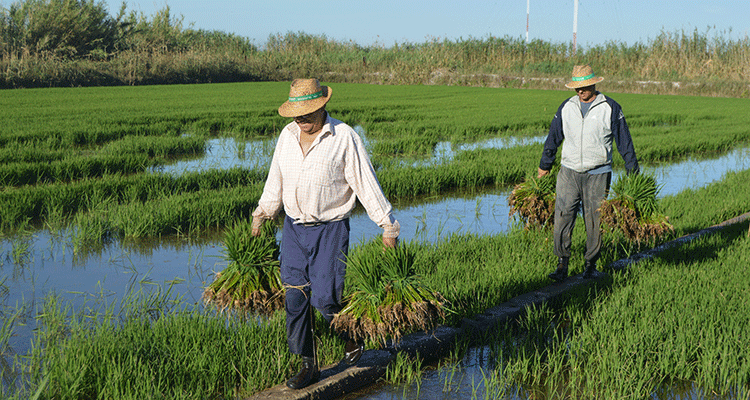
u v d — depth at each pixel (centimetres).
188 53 4819
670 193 952
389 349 367
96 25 4797
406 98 3019
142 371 322
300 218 315
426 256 544
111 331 374
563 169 511
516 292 478
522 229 646
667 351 354
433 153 1349
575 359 361
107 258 596
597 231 506
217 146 1424
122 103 2409
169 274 551
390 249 322
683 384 344
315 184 306
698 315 402
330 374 338
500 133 1698
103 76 4122
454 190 978
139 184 866
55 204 774
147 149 1245
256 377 332
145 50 4778
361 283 322
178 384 319
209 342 357
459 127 1712
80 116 1814
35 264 571
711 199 834
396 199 905
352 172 312
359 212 805
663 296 442
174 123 1683
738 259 548
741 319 400
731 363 345
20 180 935
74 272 550
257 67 5031
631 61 4259
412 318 315
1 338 395
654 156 1309
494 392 335
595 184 500
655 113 2266
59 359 329
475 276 492
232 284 339
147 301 466
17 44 4303
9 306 460
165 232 700
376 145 1329
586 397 330
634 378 334
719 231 653
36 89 3506
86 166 1007
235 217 760
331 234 317
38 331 389
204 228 723
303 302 320
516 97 3155
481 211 834
